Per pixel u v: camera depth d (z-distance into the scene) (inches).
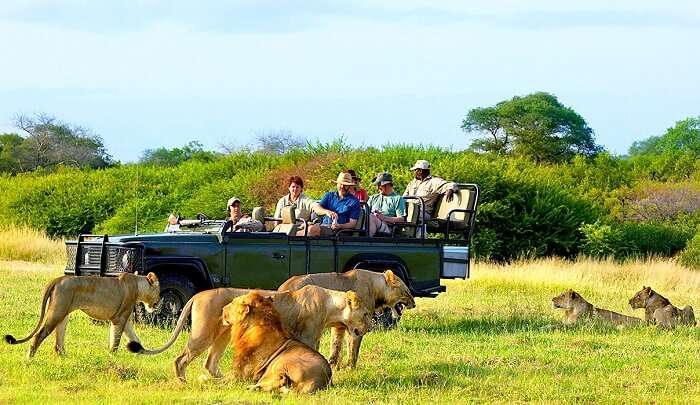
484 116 4256.9
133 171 3031.5
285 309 701.9
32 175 3481.8
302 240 991.0
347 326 710.5
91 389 660.7
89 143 5132.9
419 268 1042.1
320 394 637.3
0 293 1177.4
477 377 738.8
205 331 695.7
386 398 652.7
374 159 2386.8
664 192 2979.8
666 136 5413.4
